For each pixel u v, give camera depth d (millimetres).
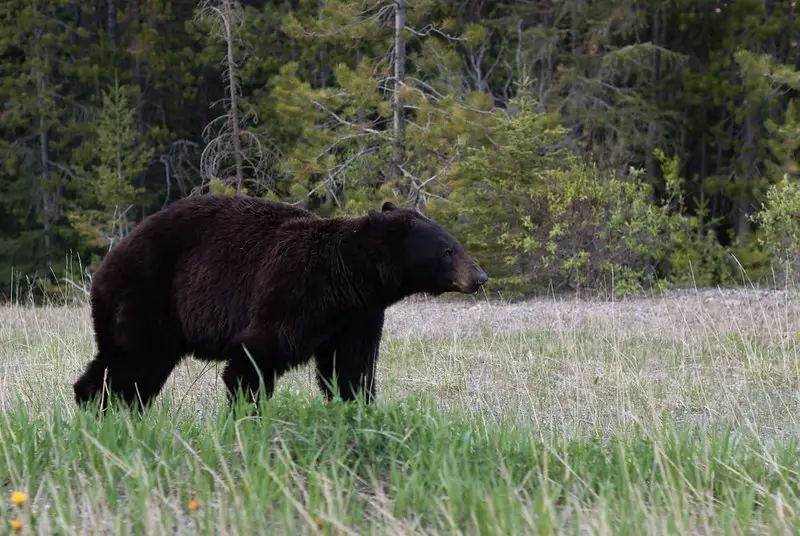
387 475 5438
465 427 6090
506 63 27031
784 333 12930
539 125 20734
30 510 4727
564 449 5520
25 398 8336
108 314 7086
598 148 24484
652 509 4629
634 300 19500
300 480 5008
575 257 20109
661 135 27453
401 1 19953
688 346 10844
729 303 17234
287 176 22109
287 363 6742
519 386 9562
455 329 14648
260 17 28750
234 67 24156
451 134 20094
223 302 6941
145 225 7203
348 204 19719
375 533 4406
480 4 29312
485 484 4941
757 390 9367
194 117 31875
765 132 27859
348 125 20484
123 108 28078
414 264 6934
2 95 29047
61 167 29328
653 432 6125
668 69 29047
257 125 28484
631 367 10453
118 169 27094
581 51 27969
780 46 28922
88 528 4484
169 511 4691
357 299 6863
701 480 5379
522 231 20609
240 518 4441
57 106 30406
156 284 7062
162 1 30453
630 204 21219
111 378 7113
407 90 19547
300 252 6809
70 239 28766
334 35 20484
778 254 20344
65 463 5277
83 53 30109
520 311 17578
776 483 5445
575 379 9594
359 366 7121
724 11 28312
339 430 5578
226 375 6707
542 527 4301
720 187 27031
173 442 5625
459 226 21438
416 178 19703
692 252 23609
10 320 15062
